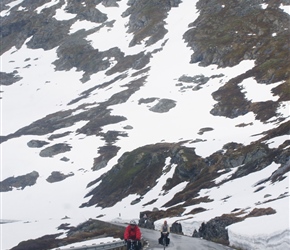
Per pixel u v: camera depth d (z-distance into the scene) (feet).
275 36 625.00
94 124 570.46
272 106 453.99
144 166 399.85
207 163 342.44
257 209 150.41
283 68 527.40
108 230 198.59
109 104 621.31
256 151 290.15
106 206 370.94
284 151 256.73
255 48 615.16
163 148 426.10
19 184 481.87
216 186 271.08
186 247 118.11
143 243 132.57
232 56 622.95
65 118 623.36
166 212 248.11
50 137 572.10
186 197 275.18
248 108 478.18
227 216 157.99
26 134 600.80
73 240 198.08
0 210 434.71
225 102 516.32
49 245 213.25
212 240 144.36
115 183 402.11
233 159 305.32
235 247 116.57
